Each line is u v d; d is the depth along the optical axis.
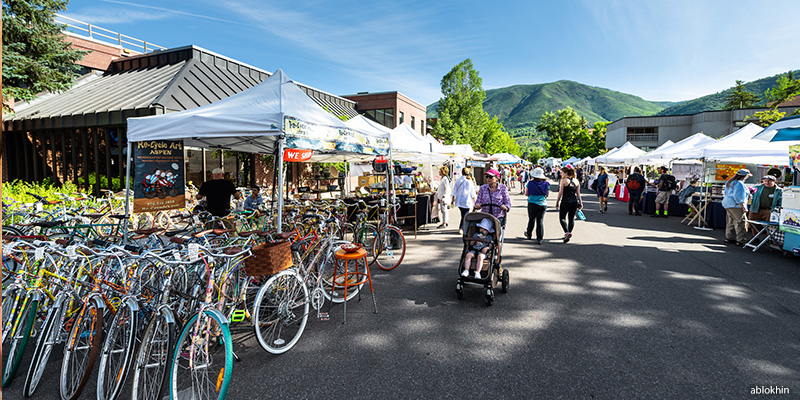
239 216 6.81
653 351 3.74
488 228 5.01
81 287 3.53
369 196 9.02
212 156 13.33
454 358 3.64
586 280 5.91
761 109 45.44
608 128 61.75
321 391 3.14
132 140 5.52
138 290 3.48
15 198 9.84
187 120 5.19
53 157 13.52
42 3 11.23
